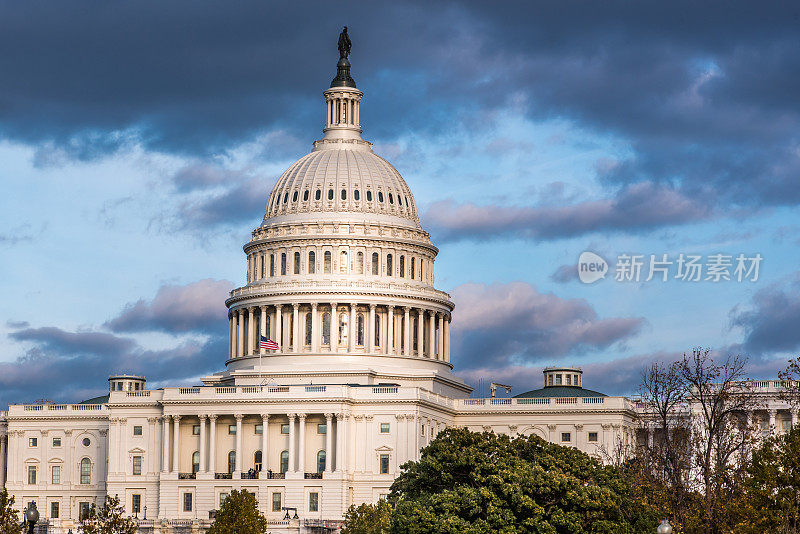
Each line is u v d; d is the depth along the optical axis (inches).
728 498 6112.2
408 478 7342.5
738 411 7401.6
